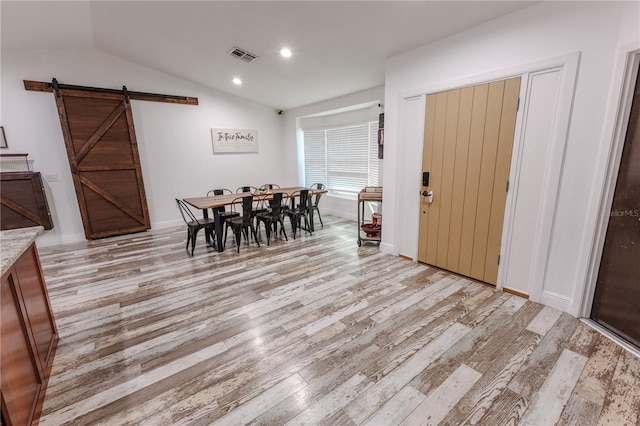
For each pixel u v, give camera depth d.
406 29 2.72
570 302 2.29
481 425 1.40
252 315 2.40
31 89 4.01
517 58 2.32
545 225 2.34
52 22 3.32
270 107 6.42
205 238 4.57
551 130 2.22
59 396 1.62
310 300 2.62
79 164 4.35
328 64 3.79
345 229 5.11
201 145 5.61
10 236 1.73
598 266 2.12
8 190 3.84
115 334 2.18
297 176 6.67
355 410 1.50
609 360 1.79
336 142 5.89
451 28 2.60
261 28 3.12
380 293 2.72
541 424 1.40
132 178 4.82
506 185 2.54
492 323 2.21
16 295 1.49
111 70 4.53
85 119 4.32
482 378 1.69
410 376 1.72
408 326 2.20
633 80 1.83
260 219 4.65
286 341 2.06
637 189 1.86
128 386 1.68
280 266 3.43
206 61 4.27
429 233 3.28
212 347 2.02
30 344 1.56
